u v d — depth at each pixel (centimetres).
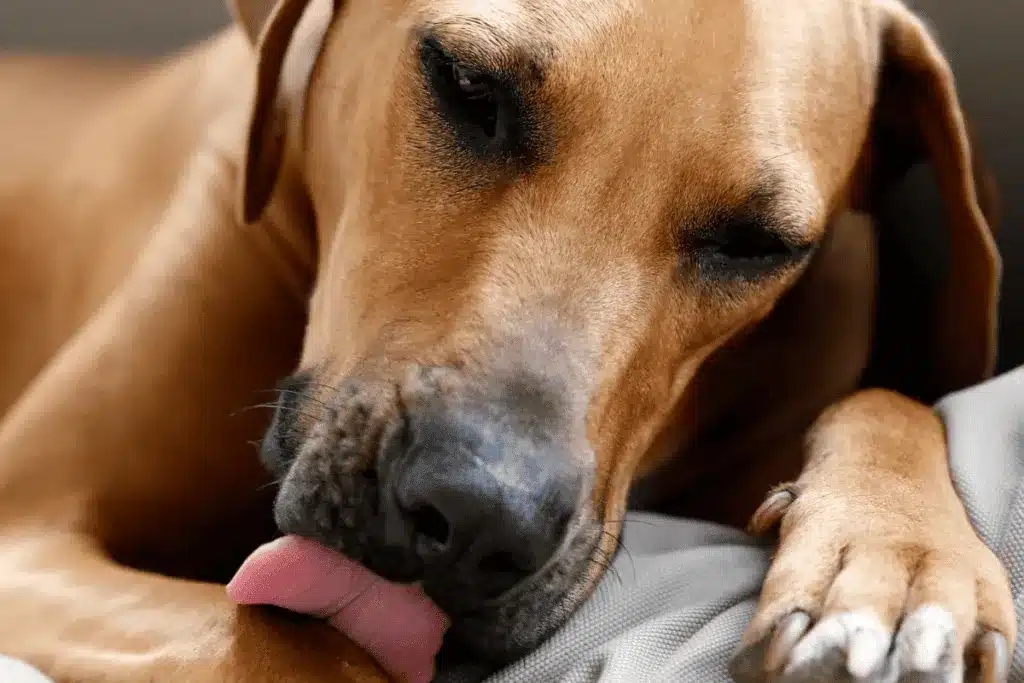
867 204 61
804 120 50
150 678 45
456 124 49
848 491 49
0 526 53
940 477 50
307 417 48
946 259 62
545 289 48
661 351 51
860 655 44
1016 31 64
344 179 52
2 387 65
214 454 55
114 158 65
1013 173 64
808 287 61
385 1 51
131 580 49
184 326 56
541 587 47
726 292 51
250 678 45
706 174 49
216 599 47
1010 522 49
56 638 47
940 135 56
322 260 54
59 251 65
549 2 47
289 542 46
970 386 57
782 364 61
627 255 49
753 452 60
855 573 46
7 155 67
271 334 57
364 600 46
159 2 78
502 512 43
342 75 52
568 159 48
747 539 51
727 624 46
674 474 59
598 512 49
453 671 48
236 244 57
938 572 46
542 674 47
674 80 48
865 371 62
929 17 65
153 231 61
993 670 44
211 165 59
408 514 44
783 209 49
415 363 47
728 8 49
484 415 45
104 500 54
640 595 48
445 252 48
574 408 47
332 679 45
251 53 61
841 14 53
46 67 71
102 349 56
